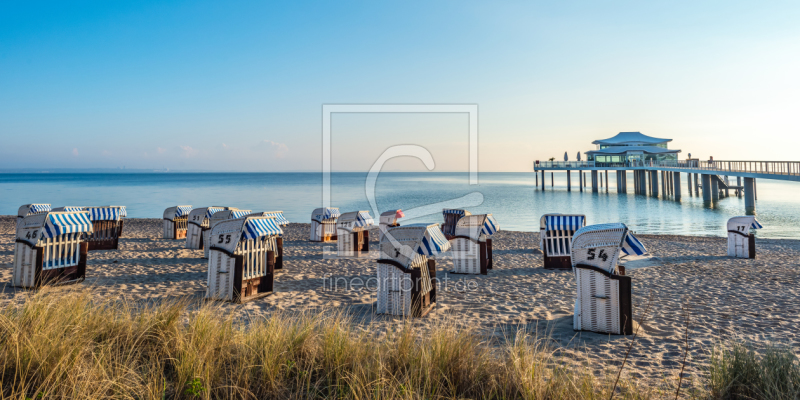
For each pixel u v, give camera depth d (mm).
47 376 2982
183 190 60438
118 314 4344
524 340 4023
